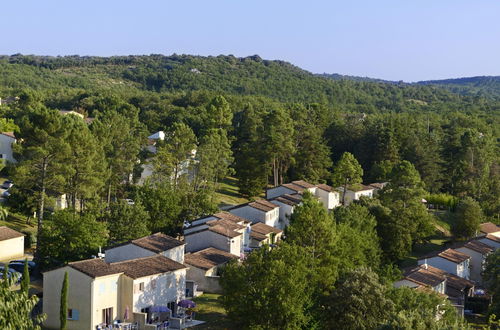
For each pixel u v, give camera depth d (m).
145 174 119.69
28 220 90.75
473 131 160.75
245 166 132.88
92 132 102.06
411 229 107.88
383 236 106.44
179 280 67.88
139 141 121.19
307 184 131.88
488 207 142.38
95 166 86.88
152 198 91.62
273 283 60.72
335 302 63.16
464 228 124.38
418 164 151.25
